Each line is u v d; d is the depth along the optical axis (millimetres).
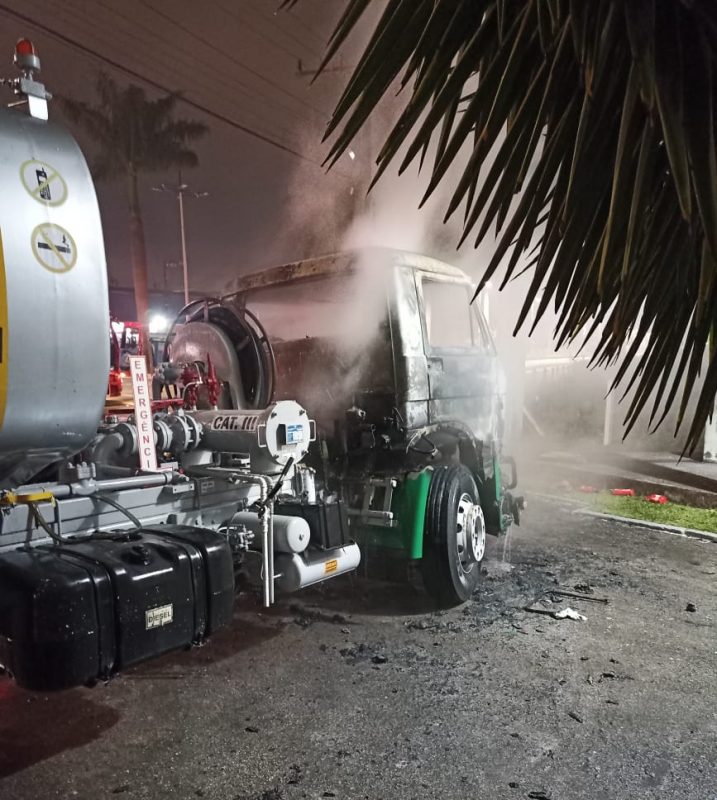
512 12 849
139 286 21406
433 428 4367
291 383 4621
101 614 2260
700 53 707
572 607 4301
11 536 2447
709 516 6645
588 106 756
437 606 4297
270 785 2480
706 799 2398
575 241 816
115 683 3262
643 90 688
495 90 853
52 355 2230
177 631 2504
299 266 4551
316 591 4566
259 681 3287
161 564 2480
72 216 2307
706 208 673
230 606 2719
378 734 2814
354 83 893
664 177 846
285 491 3664
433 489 4184
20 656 2182
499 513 4922
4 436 2186
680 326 900
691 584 4762
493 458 4922
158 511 3035
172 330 4395
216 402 3895
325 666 3443
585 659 3531
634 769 2572
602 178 812
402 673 3363
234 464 3529
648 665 3465
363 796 2418
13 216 2152
